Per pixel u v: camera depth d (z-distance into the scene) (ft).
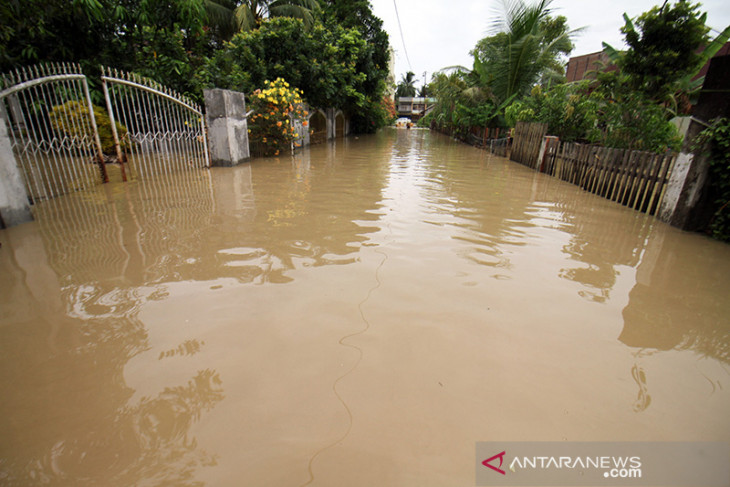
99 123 31.24
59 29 32.24
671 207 18.10
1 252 13.05
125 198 20.77
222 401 6.40
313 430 5.85
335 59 55.77
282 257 12.50
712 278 12.05
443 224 16.75
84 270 11.49
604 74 34.76
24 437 5.72
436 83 85.97
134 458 5.37
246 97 40.81
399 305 9.57
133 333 8.29
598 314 9.57
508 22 48.29
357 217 17.39
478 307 9.63
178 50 37.81
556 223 17.72
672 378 7.32
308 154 44.70
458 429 5.96
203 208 18.71
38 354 7.63
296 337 8.16
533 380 7.10
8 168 15.65
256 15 55.67
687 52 29.89
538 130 36.50
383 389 6.73
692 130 17.11
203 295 9.93
